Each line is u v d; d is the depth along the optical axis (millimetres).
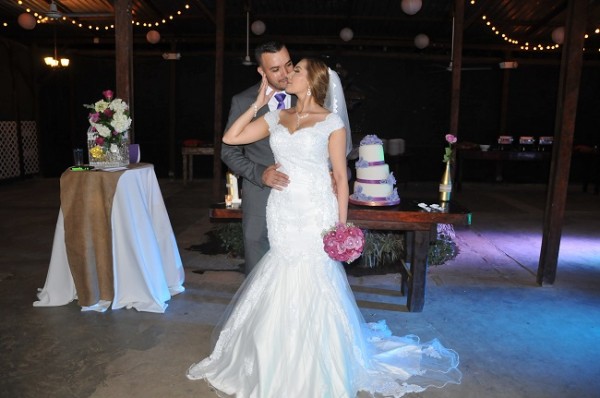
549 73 12172
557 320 3785
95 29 10992
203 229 6652
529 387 2818
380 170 3850
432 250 5191
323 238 2514
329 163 2857
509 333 3539
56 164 12273
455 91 7648
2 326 3482
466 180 12688
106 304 3812
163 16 9984
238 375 2713
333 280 2762
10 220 7082
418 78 12078
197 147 11102
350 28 10555
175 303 3973
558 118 4434
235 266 5008
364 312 3885
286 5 9586
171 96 12070
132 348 3189
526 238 6457
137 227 3787
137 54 11938
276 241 2730
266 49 2746
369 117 12117
